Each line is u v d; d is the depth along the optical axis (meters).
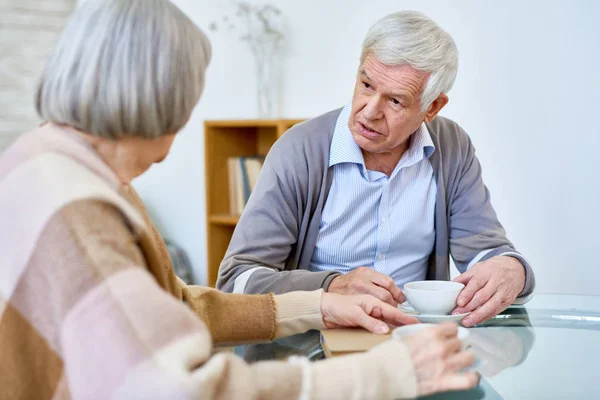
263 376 0.79
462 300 1.33
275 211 1.63
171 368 0.70
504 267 1.45
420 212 1.76
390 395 0.82
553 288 2.75
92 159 0.86
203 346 0.74
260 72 3.40
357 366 0.82
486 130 2.85
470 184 1.81
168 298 0.76
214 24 3.56
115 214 0.81
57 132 0.88
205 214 3.50
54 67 0.85
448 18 2.88
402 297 1.37
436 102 1.65
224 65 3.56
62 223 0.77
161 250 1.10
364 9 3.07
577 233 2.67
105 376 0.70
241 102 3.53
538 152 2.72
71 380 0.72
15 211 0.80
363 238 1.74
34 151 0.85
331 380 0.80
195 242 3.74
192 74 0.88
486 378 0.99
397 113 1.54
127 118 0.85
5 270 0.79
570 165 2.65
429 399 0.91
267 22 3.37
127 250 0.78
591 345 1.15
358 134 1.59
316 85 3.28
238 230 1.64
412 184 1.76
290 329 1.22
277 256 1.62
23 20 3.69
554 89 2.65
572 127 2.63
